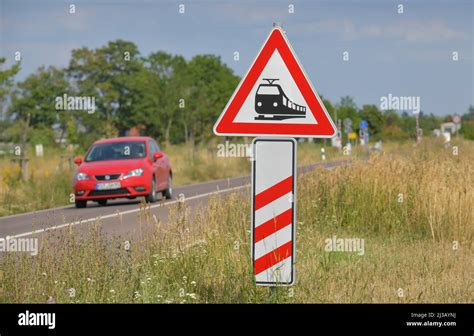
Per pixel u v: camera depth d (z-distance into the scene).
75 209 32.25
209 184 47.81
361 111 78.94
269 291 11.50
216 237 15.16
